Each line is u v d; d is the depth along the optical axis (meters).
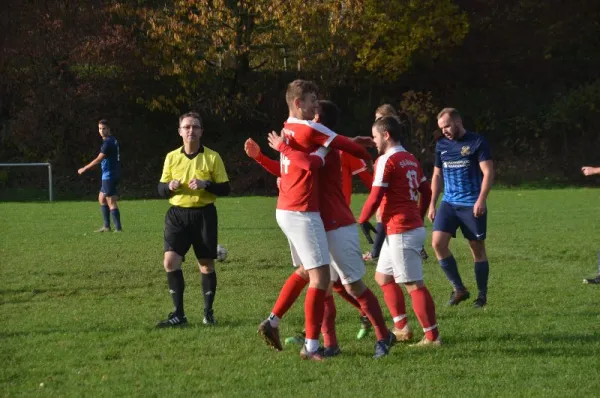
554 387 14.35
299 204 16.39
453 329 19.45
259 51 93.62
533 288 25.52
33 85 90.19
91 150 92.00
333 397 13.89
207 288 20.64
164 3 94.31
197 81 92.25
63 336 19.02
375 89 101.62
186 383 14.97
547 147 97.44
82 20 88.31
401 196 17.69
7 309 22.77
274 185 90.88
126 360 16.69
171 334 19.16
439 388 14.37
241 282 27.41
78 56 87.12
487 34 102.81
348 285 17.06
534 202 62.75
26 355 17.17
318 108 17.20
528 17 103.19
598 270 28.45
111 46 86.88
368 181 21.12
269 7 86.06
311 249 16.36
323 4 87.19
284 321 20.78
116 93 92.38
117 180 44.28
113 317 21.44
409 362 16.33
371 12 90.44
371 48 93.12
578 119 96.06
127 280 27.80
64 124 91.06
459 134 22.98
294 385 14.76
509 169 94.62
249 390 14.43
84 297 24.73
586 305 22.53
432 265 31.05
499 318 20.77
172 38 87.62
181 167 20.58
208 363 16.41
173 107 93.31
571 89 98.56
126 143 94.88
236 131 98.75
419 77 102.38
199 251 20.61
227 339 18.61
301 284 17.00
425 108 92.81
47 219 52.31
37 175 89.75
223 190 20.39
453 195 23.00
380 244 31.55
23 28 87.62
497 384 14.59
